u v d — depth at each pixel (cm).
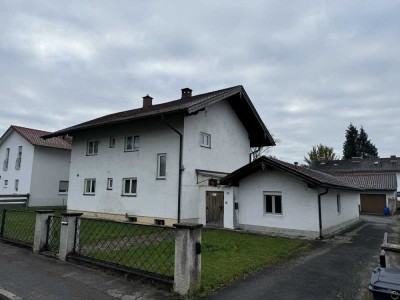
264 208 1393
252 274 688
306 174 1233
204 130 1616
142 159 1630
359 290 594
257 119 1856
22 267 697
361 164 4912
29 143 2688
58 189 2769
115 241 1006
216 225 1480
